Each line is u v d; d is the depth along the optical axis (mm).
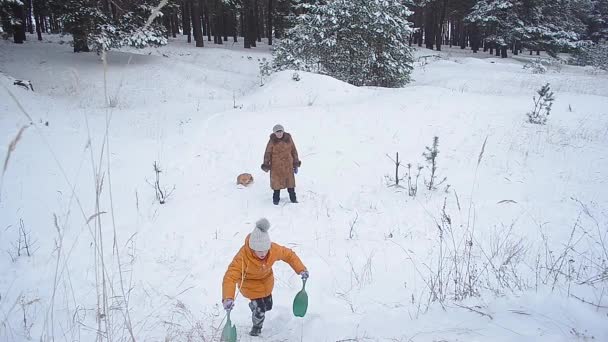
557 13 36562
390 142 10828
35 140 9961
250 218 7230
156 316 4203
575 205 6941
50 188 7902
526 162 9102
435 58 34031
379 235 6340
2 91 13578
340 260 5543
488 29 37438
